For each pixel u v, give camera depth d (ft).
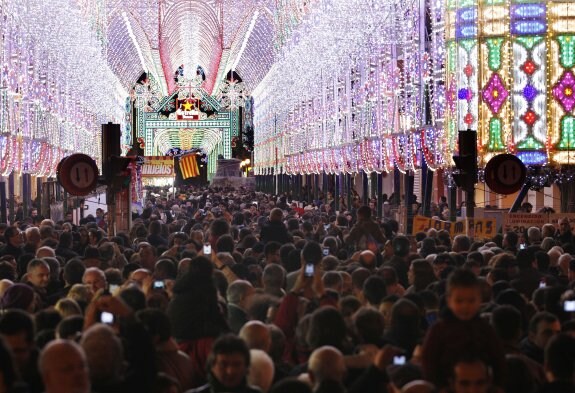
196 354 48.55
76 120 226.58
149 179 304.30
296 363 49.52
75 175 91.66
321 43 234.17
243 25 370.32
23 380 37.63
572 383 36.78
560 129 148.36
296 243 79.71
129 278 61.31
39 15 168.25
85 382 30.32
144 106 504.43
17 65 151.64
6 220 154.20
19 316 38.22
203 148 634.02
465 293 36.04
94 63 257.96
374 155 181.88
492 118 149.38
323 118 240.94
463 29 150.20
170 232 119.14
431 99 152.46
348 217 142.72
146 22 345.31
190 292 49.24
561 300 50.26
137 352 37.55
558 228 101.60
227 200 229.86
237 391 37.06
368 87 187.01
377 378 37.04
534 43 148.56
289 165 308.40
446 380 34.78
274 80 356.59
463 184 94.89
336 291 54.29
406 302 44.98
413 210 150.20
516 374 38.37
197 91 511.40
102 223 137.59
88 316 42.55
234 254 73.20
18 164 151.33
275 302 54.13
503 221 102.83
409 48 161.07
